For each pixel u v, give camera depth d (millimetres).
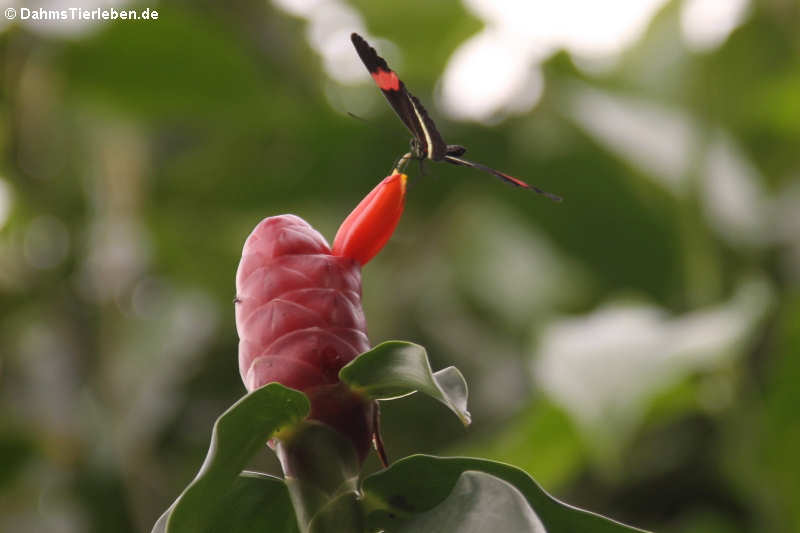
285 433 1485
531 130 3035
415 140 1531
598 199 2938
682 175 2844
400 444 2891
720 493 2686
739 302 2281
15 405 2854
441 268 3117
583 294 2959
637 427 2123
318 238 1509
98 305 2992
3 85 2934
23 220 3086
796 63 3107
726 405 2504
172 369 2941
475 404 2926
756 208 2883
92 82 2938
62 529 2717
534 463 2307
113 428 2820
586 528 1480
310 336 1492
